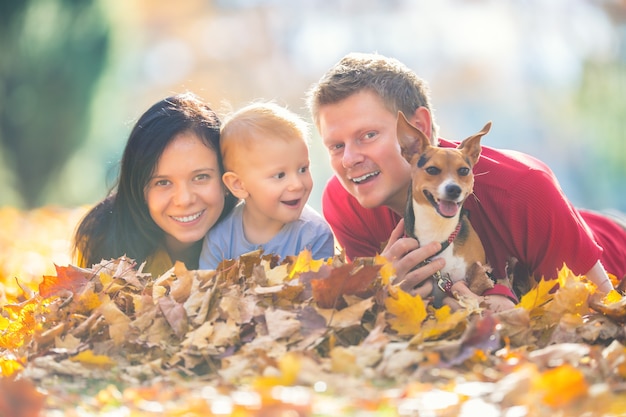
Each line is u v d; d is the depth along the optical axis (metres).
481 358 3.88
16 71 20.02
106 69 21.08
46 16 20.11
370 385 3.65
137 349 4.39
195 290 4.67
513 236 5.25
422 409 3.30
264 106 5.60
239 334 4.40
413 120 5.46
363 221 5.86
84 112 20.78
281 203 5.42
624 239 6.62
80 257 5.96
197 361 4.21
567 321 4.36
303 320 4.34
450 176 4.76
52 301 5.01
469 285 4.86
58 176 20.72
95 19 20.66
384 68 5.47
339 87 5.38
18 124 20.25
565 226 5.20
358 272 4.40
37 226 12.42
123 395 3.74
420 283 4.85
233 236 5.61
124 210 5.76
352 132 5.35
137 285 4.98
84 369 4.09
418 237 4.89
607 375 3.74
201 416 3.35
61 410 3.60
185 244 5.87
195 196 5.55
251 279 4.78
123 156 5.68
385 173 5.36
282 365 3.64
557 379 3.34
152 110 5.66
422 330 4.32
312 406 3.32
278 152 5.37
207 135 5.59
